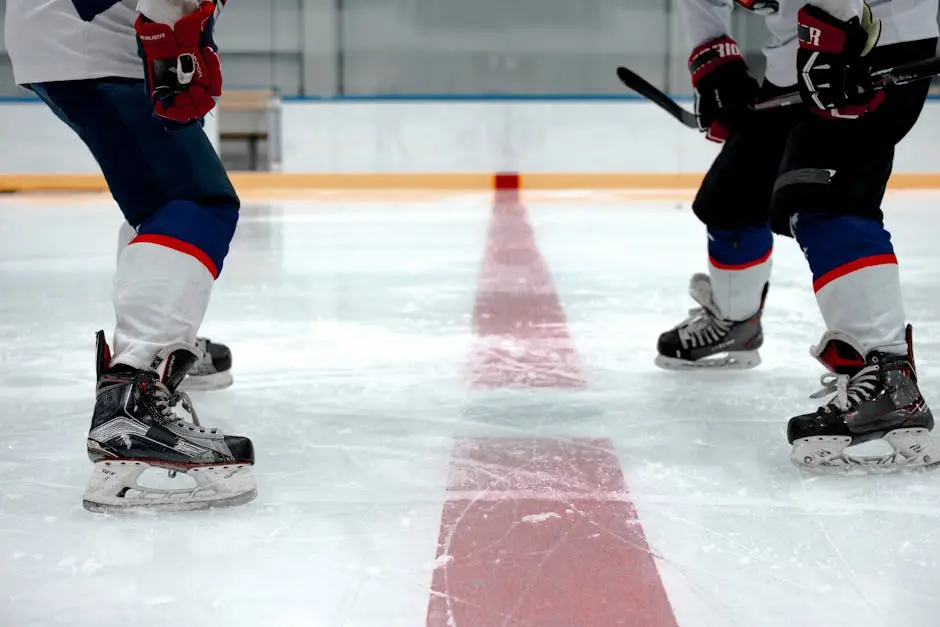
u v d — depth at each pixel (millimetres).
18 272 4008
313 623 961
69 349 2436
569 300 3205
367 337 2562
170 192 1371
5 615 983
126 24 1361
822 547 1150
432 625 956
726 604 1003
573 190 10125
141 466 1289
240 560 1119
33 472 1463
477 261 4285
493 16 11656
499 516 1262
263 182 10438
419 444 1601
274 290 3438
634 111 10328
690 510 1281
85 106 1363
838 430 1418
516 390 1985
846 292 1478
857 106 1410
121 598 1021
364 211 7398
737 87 1921
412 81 11766
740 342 2145
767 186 2008
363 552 1142
